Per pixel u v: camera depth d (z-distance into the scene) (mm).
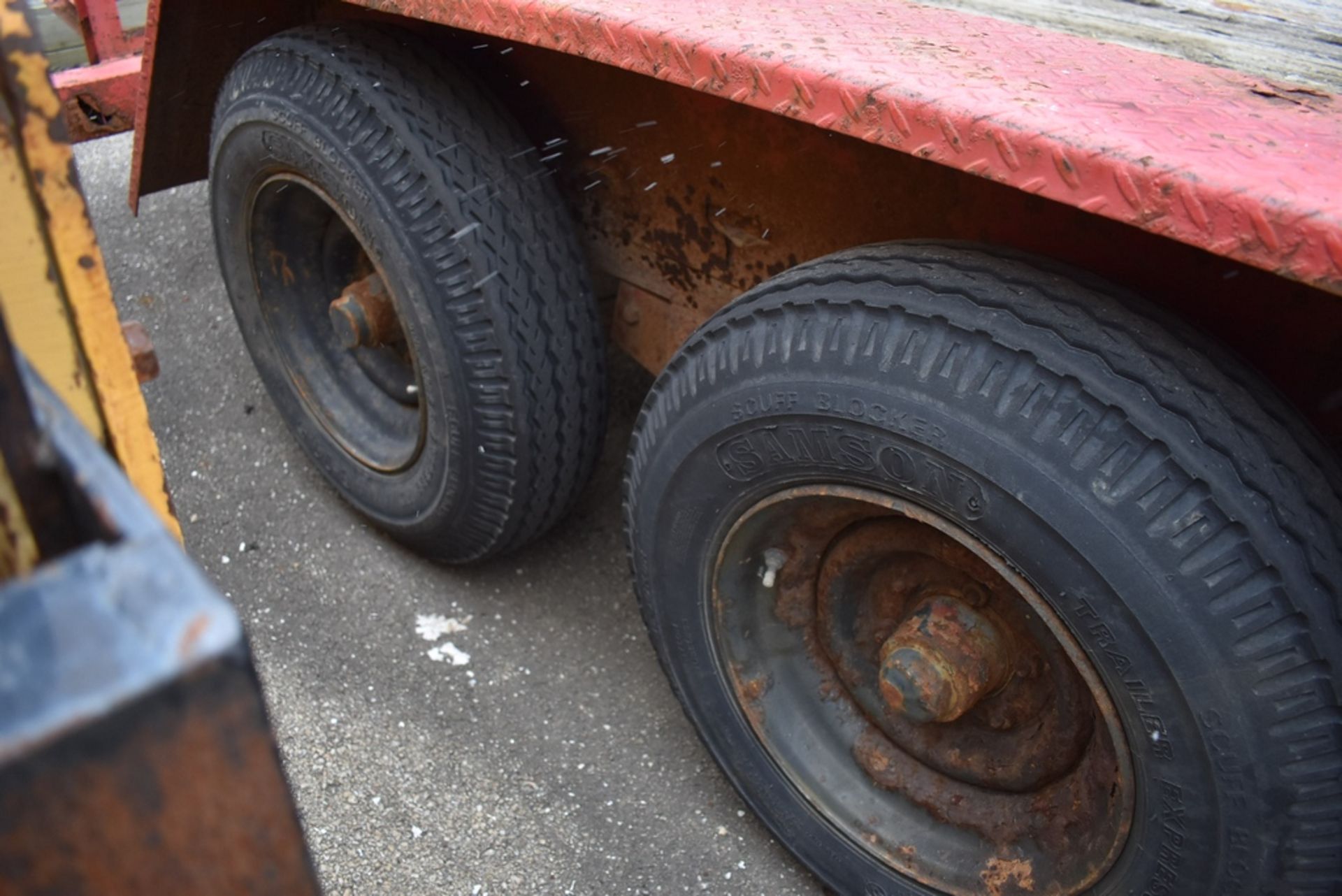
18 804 459
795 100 1293
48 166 892
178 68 2502
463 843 2037
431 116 2055
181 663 478
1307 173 1043
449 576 2650
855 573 1795
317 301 2721
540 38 1584
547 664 2438
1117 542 1267
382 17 2277
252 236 2586
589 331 2211
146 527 548
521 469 2225
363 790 2117
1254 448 1249
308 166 2223
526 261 2078
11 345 616
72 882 494
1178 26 1884
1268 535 1220
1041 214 1484
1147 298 1377
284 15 2520
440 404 2215
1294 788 1264
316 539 2732
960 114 1156
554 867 2006
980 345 1351
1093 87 1311
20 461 642
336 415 2674
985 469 1348
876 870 1819
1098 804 1562
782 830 1950
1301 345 1357
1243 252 995
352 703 2305
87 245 938
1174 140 1110
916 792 1810
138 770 489
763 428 1586
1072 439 1283
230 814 535
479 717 2299
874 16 1670
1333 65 1628
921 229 1648
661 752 2252
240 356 3248
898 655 1635
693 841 2076
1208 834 1351
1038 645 1578
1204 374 1286
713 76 1371
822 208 1774
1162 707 1312
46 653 480
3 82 850
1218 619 1236
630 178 2088
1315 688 1221
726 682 1907
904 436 1413
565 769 2201
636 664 2449
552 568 2686
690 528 1791
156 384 3131
